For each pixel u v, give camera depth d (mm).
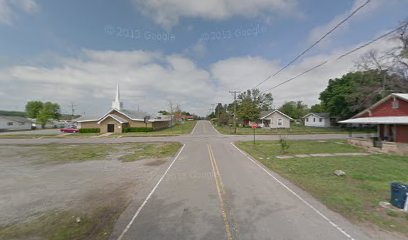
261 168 10805
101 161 13156
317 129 47188
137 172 10242
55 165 12047
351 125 47000
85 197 6922
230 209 5816
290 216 5387
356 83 33250
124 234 4598
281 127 51844
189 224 4988
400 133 17281
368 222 5090
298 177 9086
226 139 26391
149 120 42000
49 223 5188
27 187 8047
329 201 6398
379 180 8609
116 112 42031
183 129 50031
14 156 15242
